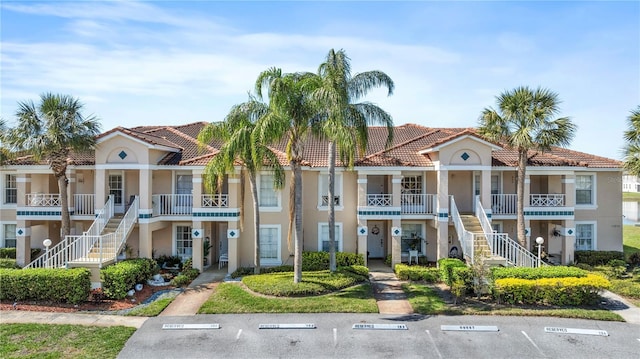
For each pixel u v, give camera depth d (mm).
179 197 25078
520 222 22594
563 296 17281
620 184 26719
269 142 18297
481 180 23641
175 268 24094
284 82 18453
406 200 25484
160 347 13516
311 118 19625
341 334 14500
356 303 17344
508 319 15906
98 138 22719
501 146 23406
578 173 26672
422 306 17109
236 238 23172
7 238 26641
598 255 25547
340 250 25047
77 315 16422
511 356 12969
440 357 12898
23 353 12914
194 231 23234
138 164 22859
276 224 24141
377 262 26203
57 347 13398
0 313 16500
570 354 13094
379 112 20609
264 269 22766
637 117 21062
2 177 26469
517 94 22141
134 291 19234
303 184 25203
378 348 13469
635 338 14242
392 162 24172
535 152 26672
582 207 26469
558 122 21625
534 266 21078
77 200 24422
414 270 21969
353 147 19562
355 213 25141
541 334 14531
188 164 23172
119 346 13508
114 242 20766
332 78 19500
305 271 22516
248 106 19609
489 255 20406
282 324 15273
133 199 25188
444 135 27672
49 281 17516
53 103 21734
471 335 14453
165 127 29453
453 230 25750
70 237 22078
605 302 17938
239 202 23641
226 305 17188
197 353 13109
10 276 17531
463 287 17625
